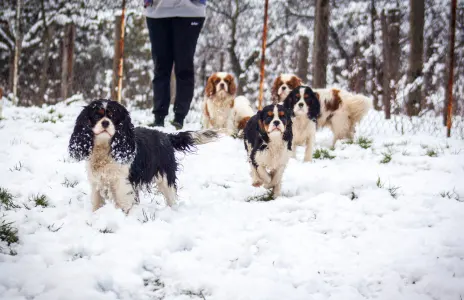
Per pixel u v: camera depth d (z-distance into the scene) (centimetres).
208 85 846
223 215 404
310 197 456
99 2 1420
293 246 339
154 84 791
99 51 1577
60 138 682
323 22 1023
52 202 421
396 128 916
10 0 1461
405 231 365
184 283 285
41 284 274
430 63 1391
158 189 448
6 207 396
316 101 660
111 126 381
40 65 1547
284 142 482
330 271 305
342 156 668
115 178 394
